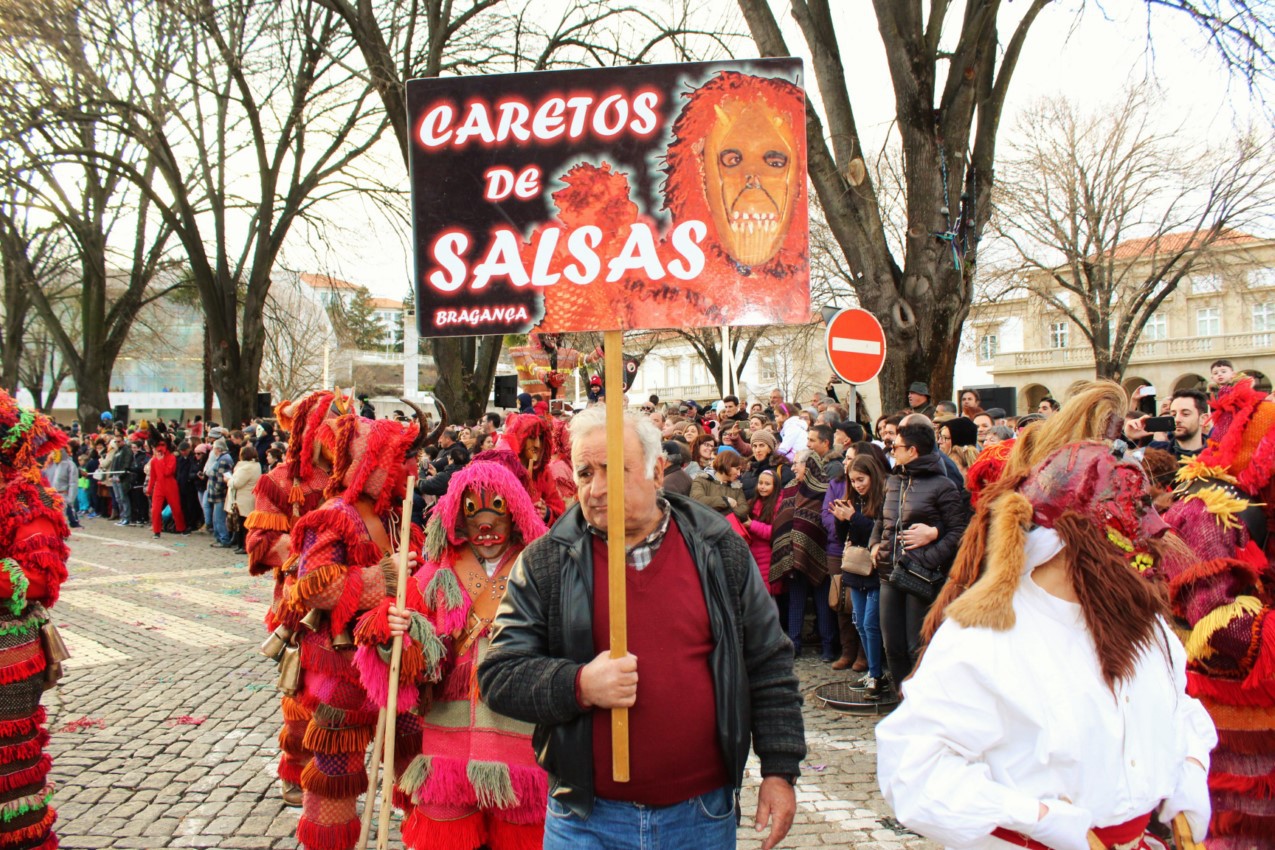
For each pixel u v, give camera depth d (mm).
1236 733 3275
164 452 17922
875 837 4398
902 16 10742
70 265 35250
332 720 3990
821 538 7648
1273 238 25359
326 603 3820
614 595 2373
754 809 4848
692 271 2725
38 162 19547
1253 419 3344
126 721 6219
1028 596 2092
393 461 4145
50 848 3820
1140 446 7500
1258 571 3270
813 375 49469
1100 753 1984
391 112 17797
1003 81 11258
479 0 18312
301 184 22516
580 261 2746
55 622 9477
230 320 22938
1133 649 2000
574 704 2373
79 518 22016
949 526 5656
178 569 13273
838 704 6449
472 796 3523
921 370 10836
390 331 45938
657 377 64875
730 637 2514
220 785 5098
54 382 46625
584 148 2756
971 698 2023
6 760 3664
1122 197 26453
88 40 17953
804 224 2729
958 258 10781
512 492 3707
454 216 2789
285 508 4777
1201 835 2188
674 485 6785
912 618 5734
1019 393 47500
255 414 22891
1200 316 46125
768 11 10828
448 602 3721
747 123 2730
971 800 1954
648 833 2418
